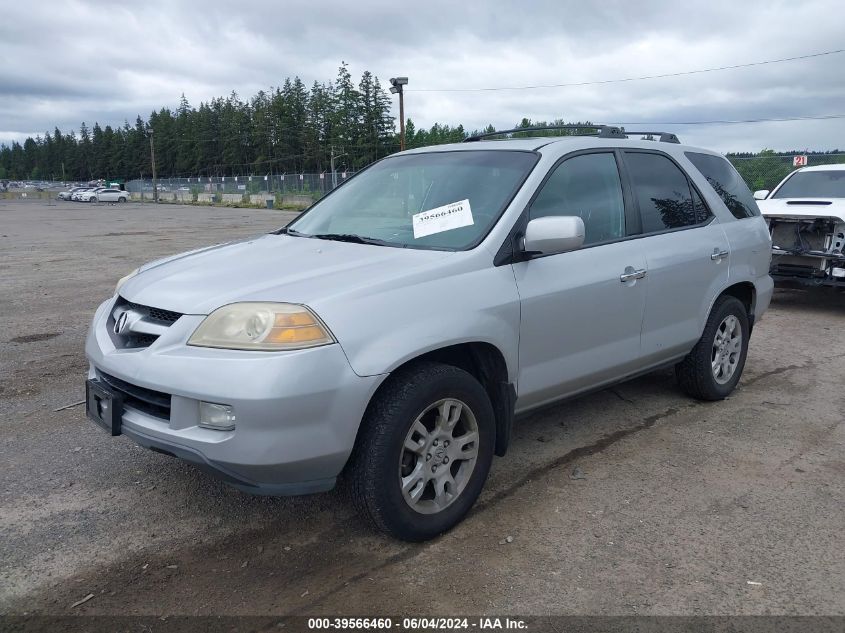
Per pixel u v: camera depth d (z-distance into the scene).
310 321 2.84
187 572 3.01
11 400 5.20
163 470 4.01
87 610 2.75
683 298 4.61
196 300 3.04
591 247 4.00
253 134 101.12
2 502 3.62
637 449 4.34
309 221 4.41
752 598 2.83
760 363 6.42
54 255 15.24
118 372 3.07
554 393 3.88
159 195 80.56
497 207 3.65
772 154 17.80
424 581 2.95
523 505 3.61
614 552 3.17
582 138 4.27
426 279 3.20
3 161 172.25
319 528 3.39
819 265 8.59
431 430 3.24
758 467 4.09
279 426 2.74
